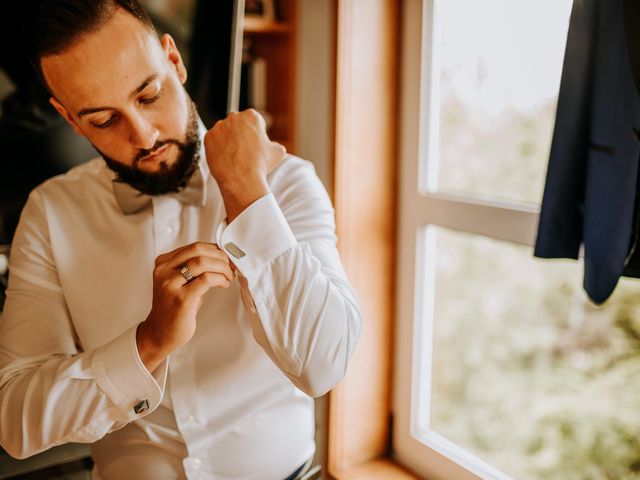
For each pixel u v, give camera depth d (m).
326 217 1.07
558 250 1.12
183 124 0.97
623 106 0.98
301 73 1.84
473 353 1.81
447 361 1.84
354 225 1.72
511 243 1.44
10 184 1.56
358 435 1.84
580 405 1.57
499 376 1.75
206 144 0.94
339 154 1.67
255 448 1.09
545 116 1.52
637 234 1.01
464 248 1.80
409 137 1.69
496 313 1.74
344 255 1.72
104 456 1.14
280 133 1.94
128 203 1.08
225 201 0.92
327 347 0.90
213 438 1.07
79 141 1.62
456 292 1.81
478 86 1.65
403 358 1.81
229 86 1.70
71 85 0.89
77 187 1.13
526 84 1.53
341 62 1.62
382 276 1.79
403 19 1.67
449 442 1.76
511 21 1.53
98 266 1.09
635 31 0.95
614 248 1.01
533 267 1.64
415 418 1.82
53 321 1.06
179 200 1.09
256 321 0.92
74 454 1.64
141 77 0.90
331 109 1.68
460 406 1.85
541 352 1.65
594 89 1.02
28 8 0.88
